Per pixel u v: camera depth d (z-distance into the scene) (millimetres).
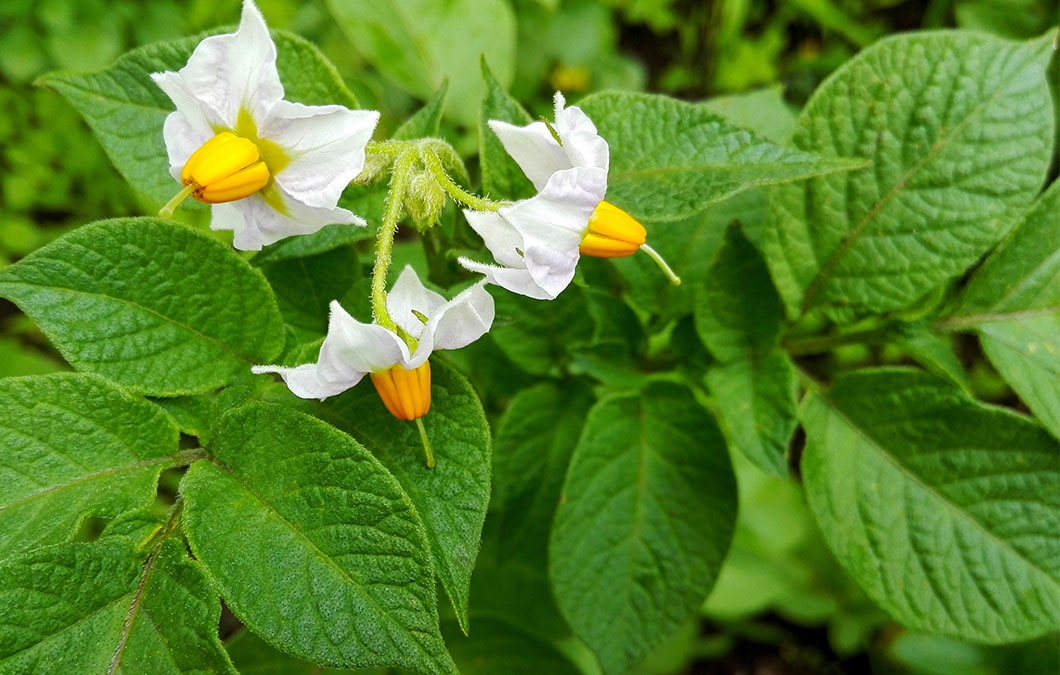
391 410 165
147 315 173
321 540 158
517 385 245
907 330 215
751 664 367
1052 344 209
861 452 214
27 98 314
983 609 202
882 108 206
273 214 168
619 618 215
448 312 163
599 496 216
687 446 219
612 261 231
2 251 326
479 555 255
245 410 165
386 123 322
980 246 204
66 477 165
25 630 154
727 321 214
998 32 347
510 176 184
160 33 319
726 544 217
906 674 325
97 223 169
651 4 374
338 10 256
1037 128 202
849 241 210
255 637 216
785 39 396
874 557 208
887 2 381
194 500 162
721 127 183
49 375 166
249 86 161
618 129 184
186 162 164
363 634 155
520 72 351
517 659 237
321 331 199
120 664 156
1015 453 205
